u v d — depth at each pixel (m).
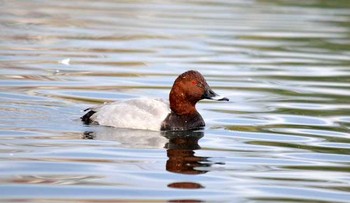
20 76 19.84
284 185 11.73
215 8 35.59
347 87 19.92
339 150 13.94
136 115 14.87
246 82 20.39
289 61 23.62
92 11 33.69
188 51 24.81
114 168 12.23
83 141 13.77
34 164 12.24
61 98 17.42
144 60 23.08
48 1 36.72
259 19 32.28
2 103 16.47
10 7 33.88
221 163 12.83
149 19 31.62
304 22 31.70
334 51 25.53
